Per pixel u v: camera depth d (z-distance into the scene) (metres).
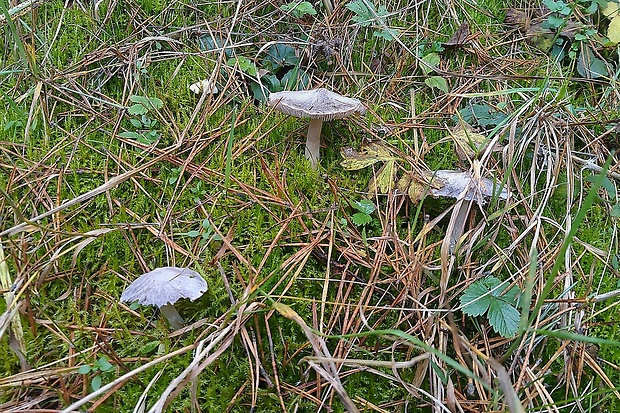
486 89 0.46
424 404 0.32
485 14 0.52
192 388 0.29
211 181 0.39
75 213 0.36
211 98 0.43
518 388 0.31
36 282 0.33
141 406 0.29
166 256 0.35
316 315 0.33
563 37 0.49
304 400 0.31
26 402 0.29
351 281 0.35
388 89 0.47
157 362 0.29
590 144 0.41
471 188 0.37
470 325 0.34
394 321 0.34
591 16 0.51
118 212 0.37
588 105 0.44
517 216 0.38
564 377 0.32
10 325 0.30
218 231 0.36
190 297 0.31
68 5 0.49
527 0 0.52
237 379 0.32
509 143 0.39
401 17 0.51
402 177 0.39
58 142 0.40
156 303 0.31
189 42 0.48
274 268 0.35
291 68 0.48
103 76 0.45
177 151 0.40
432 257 0.36
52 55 0.45
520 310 0.33
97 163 0.39
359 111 0.41
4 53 0.45
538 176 0.39
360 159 0.40
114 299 0.33
